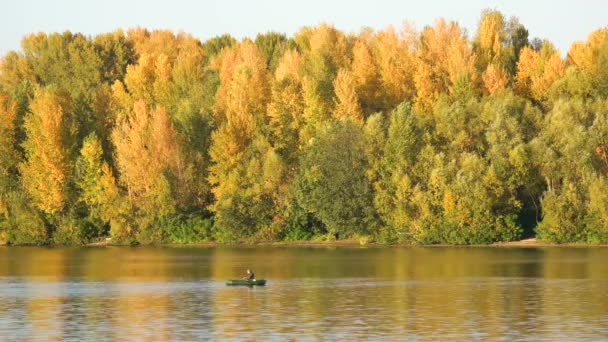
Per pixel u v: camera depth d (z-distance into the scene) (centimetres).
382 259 17750
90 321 10275
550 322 9919
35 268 16738
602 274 14425
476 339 9050
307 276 14650
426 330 9538
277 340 9100
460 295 12075
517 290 12519
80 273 15662
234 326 9869
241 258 18525
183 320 10288
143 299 12006
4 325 10056
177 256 19312
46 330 9744
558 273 14638
